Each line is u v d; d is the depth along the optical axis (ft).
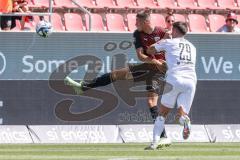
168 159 95.76
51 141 132.57
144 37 122.52
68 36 134.92
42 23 133.90
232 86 140.67
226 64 140.46
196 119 138.82
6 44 133.39
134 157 98.99
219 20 200.23
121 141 134.82
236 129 140.56
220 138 138.82
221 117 140.15
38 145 126.21
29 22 171.12
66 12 193.67
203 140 137.69
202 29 198.08
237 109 140.87
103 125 135.54
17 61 133.80
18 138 131.95
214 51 139.85
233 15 166.20
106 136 134.62
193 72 113.50
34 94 134.10
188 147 122.62
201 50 139.33
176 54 112.47
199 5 211.00
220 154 106.93
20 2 160.04
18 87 133.69
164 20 193.06
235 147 123.54
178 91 113.29
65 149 116.26
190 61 112.98
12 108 133.39
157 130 115.24
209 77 139.54
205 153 108.58
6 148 118.42
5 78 133.39
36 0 192.85
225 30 166.30
